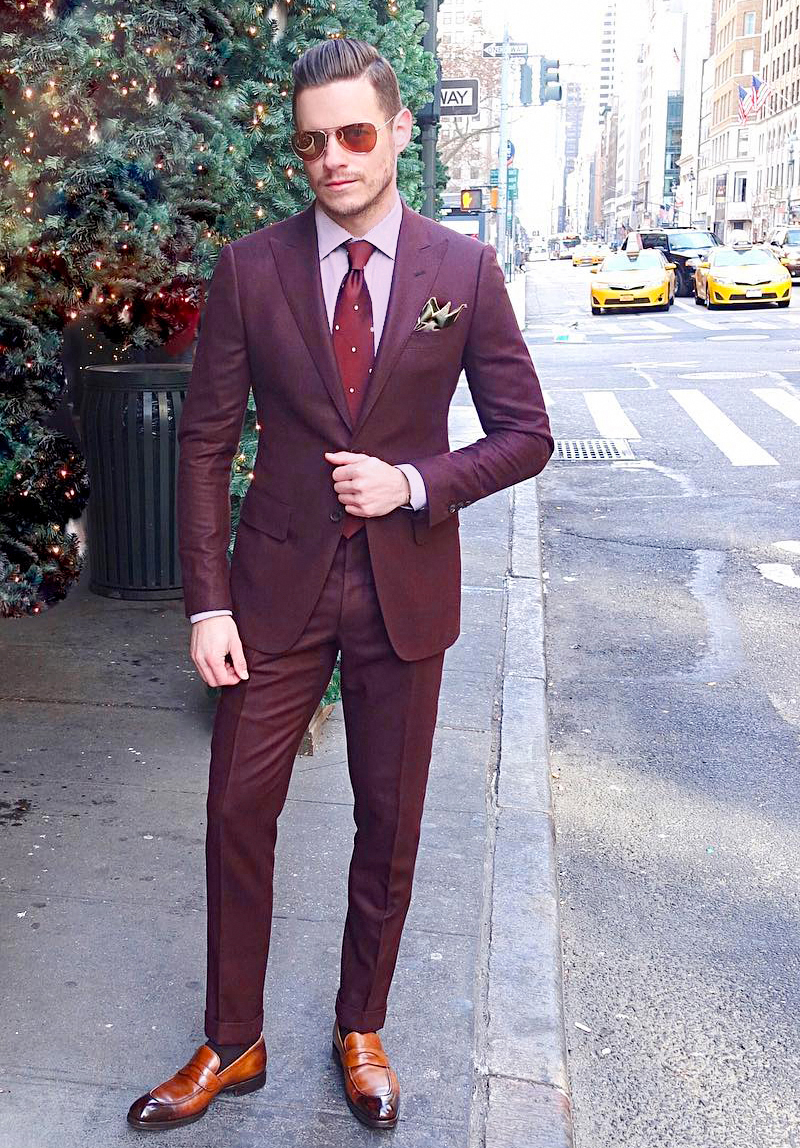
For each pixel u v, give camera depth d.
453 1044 2.64
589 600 6.69
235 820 2.21
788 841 3.90
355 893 2.35
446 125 45.50
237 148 3.92
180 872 3.35
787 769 4.47
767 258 28.38
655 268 28.00
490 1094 2.52
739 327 22.62
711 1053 2.81
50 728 4.34
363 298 2.06
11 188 3.82
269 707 2.20
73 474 4.70
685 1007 2.99
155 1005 2.75
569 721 4.93
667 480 9.83
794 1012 2.98
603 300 27.19
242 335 2.12
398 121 2.03
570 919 3.40
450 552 2.25
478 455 2.13
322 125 1.94
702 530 8.20
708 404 13.43
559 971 3.00
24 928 3.05
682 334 21.62
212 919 2.29
